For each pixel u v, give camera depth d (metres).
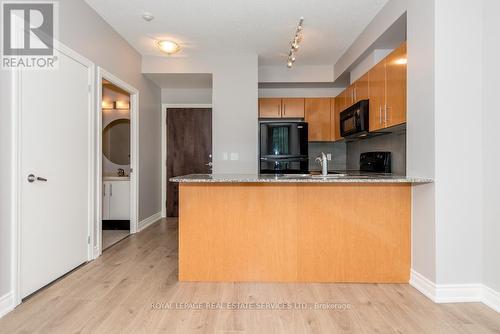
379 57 3.22
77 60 2.61
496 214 1.92
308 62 4.36
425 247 2.14
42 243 2.20
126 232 4.07
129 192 4.09
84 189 2.75
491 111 1.94
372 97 3.12
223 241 2.38
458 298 2.02
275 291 2.20
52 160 2.30
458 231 2.02
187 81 4.57
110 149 4.68
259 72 4.52
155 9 2.84
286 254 2.38
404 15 2.44
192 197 2.38
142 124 4.21
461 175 2.02
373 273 2.36
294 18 2.99
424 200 2.15
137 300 2.04
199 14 2.93
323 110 4.64
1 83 1.83
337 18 3.00
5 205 1.85
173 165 5.16
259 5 2.76
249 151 3.97
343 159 4.92
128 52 3.65
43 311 1.88
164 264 2.78
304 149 3.90
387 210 2.35
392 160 3.31
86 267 2.68
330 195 2.37
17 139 1.93
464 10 2.01
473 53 2.01
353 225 2.36
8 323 1.74
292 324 1.75
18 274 1.94
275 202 2.37
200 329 1.70
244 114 3.98
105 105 4.68
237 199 2.38
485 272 2.01
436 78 2.00
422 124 2.15
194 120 5.15
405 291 2.20
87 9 2.75
